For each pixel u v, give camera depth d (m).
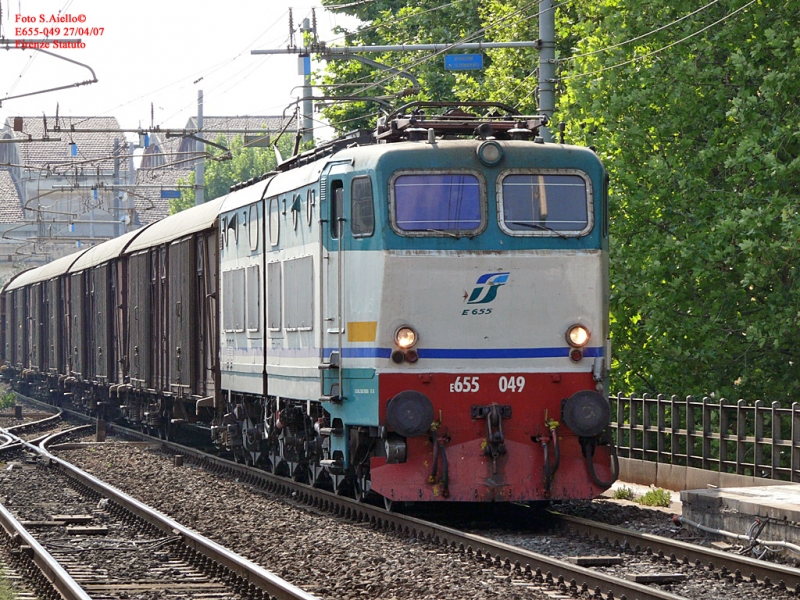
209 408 70.31
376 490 42.59
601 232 44.34
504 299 43.31
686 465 55.44
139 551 40.09
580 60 75.00
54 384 130.62
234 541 41.22
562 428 43.56
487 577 33.59
